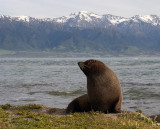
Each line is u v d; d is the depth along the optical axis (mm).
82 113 17000
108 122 14758
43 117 15672
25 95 42594
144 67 119375
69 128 13195
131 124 14391
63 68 119625
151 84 56312
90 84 16609
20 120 14305
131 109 31875
